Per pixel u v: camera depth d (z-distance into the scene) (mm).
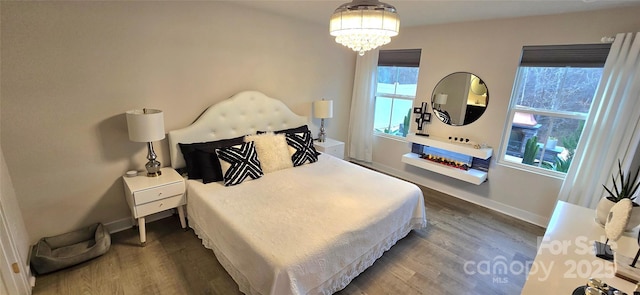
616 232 1357
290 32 3445
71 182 2303
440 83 3604
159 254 2293
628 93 2332
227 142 2924
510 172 3191
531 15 2779
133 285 1960
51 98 2086
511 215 3238
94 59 2209
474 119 3385
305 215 2055
